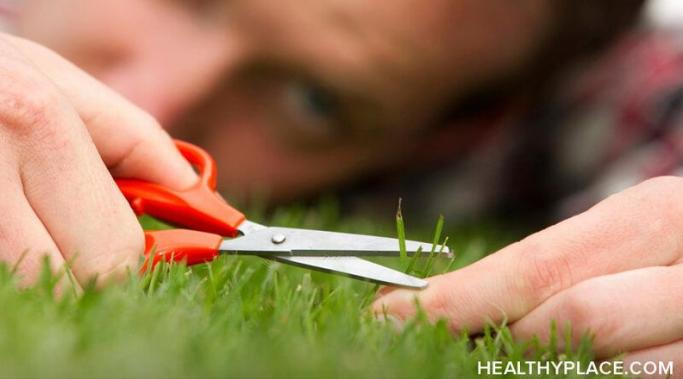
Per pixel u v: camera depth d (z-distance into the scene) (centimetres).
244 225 59
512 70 93
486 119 100
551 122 108
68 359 47
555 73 100
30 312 50
